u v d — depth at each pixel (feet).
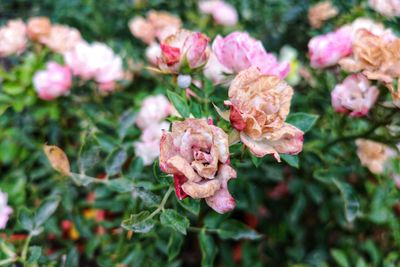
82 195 2.35
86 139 1.86
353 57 1.75
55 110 2.24
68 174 1.80
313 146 2.09
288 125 1.36
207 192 1.25
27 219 1.79
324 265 2.17
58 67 2.15
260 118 1.30
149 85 2.64
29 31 2.34
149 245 2.05
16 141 2.41
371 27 1.88
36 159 2.44
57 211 2.13
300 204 2.24
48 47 2.37
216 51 1.56
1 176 2.57
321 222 2.52
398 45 1.56
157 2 3.09
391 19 2.24
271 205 2.54
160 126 1.95
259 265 2.27
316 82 2.14
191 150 1.29
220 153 1.27
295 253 2.38
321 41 1.81
